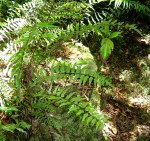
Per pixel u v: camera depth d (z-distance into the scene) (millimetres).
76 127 2363
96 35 4664
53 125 2264
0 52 2355
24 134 2166
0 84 2166
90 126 2426
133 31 5223
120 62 4691
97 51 4621
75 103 1973
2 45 2443
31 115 2234
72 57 2889
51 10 2561
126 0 3592
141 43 5074
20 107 2203
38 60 2336
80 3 2916
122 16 5234
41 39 2473
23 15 2625
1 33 2410
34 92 2301
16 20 2408
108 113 3779
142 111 3926
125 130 3611
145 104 4027
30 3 2529
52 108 2176
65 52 2936
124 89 4219
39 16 2533
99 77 2115
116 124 3648
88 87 2660
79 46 3127
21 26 2410
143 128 3693
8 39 2463
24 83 2318
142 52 4914
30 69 2336
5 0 2861
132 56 4820
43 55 2361
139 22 5441
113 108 3885
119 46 4973
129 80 4359
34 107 2148
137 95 4156
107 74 4430
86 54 3029
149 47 5008
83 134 2375
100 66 4500
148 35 5223
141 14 5211
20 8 2535
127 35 5172
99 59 4566
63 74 2146
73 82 2619
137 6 3725
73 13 2877
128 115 3836
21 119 2193
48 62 2525
